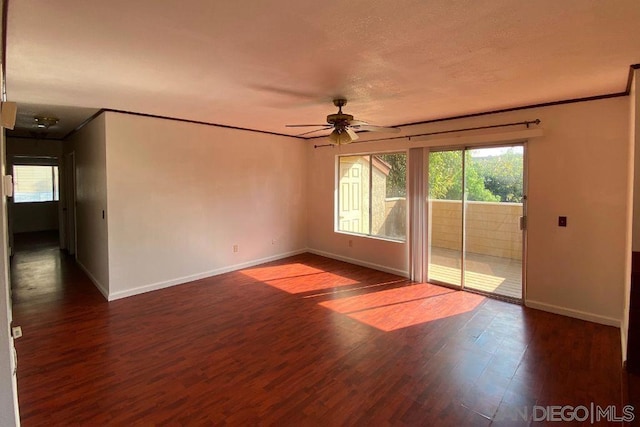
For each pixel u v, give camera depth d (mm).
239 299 4312
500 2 1670
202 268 5180
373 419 2170
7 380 1065
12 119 1304
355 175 5996
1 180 1107
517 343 3156
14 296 4410
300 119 4711
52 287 4785
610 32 2008
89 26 1921
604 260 3516
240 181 5602
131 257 4438
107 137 4152
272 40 2111
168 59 2430
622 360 2840
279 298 4340
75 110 4180
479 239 4488
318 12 1770
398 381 2582
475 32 2012
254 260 5895
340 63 2516
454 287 4715
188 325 3564
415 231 4992
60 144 6973
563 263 3766
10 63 2500
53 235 9047
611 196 3443
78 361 2861
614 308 3482
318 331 3418
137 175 4438
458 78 2865
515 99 3572
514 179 4141
